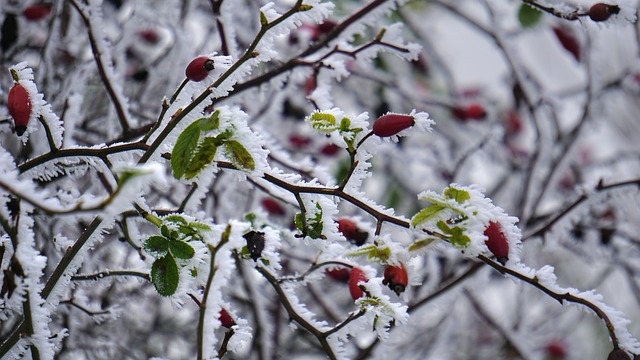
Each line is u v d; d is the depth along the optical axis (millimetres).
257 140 1033
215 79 1057
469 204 1036
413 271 1069
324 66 1264
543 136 1537
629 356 1047
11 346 1050
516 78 1588
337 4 1586
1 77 1378
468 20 1628
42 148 1225
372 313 1064
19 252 1019
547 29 1651
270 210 1489
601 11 1153
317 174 1239
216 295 1030
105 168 1077
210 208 1390
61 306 1205
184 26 1463
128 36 1360
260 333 1355
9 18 1386
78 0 1228
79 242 1060
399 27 1256
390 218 1061
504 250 1046
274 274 1138
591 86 1546
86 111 1406
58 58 1418
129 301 1446
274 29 1049
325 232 1067
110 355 1456
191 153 1018
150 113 1399
